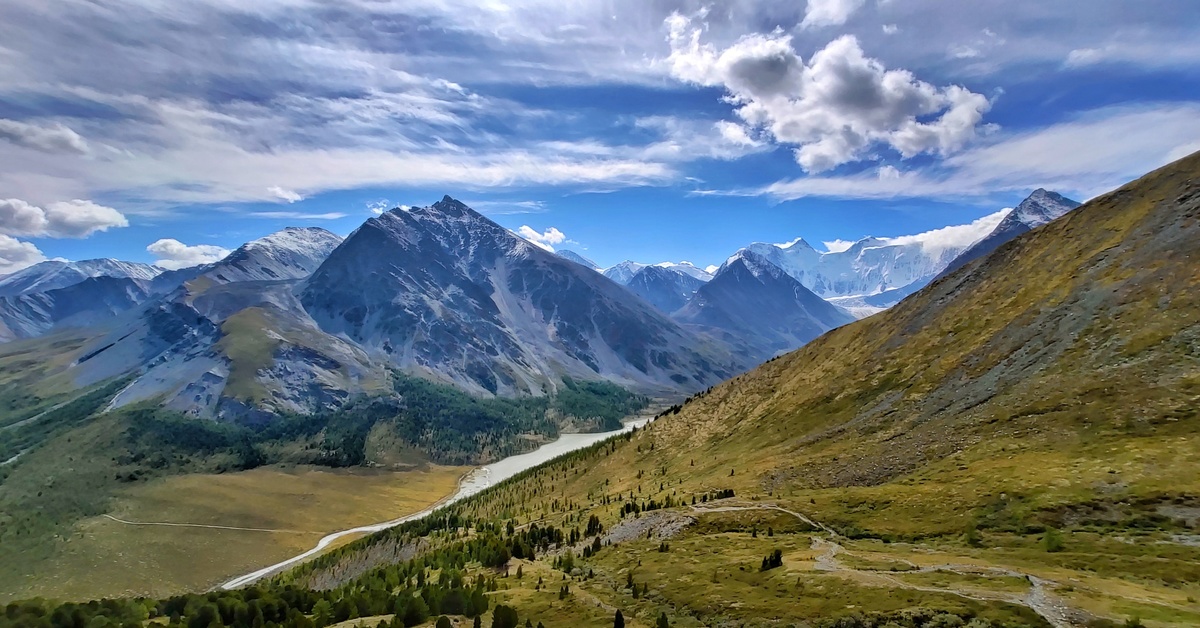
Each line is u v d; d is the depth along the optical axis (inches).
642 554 4731.8
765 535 4483.3
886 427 6127.0
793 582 3289.9
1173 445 3668.8
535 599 4141.2
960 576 2945.4
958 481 4306.1
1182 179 6643.7
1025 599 2524.6
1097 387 4665.4
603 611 3666.3
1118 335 5123.0
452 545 6904.5
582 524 6648.6
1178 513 3115.2
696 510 5413.4
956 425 5334.6
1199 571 2650.1
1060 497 3567.9
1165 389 4237.2
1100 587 2586.1
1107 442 4018.2
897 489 4562.0
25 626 5570.9
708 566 3976.4
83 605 6112.2
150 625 5457.7
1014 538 3385.8
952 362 6614.2
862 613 2694.4
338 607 4830.2
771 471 6181.1
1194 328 4633.4
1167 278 5378.9
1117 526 3206.2
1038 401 4958.2
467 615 4033.0
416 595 4817.9
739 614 3085.6
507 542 6412.4
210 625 5123.0
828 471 5610.2
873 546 3786.9
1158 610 2276.1
